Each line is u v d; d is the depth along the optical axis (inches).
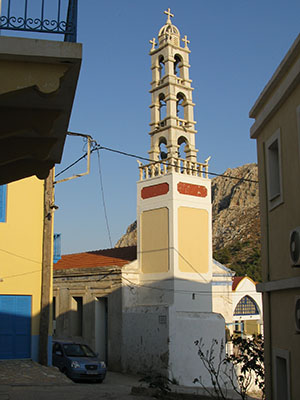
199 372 1003.9
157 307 1031.6
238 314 1414.9
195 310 1101.7
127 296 1129.4
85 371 816.9
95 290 1197.1
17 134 292.8
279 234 365.1
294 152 330.6
